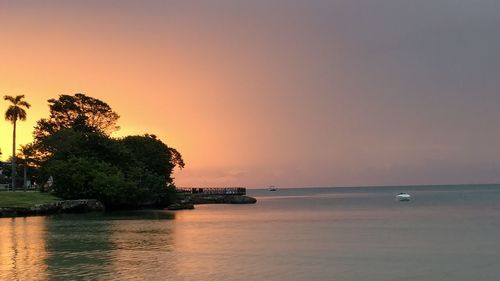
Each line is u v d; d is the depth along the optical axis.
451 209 132.50
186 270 37.12
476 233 66.50
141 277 34.28
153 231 67.56
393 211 124.94
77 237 59.09
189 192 184.50
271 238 59.84
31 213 98.94
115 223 81.56
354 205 167.50
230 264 39.88
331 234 64.88
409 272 37.22
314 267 38.91
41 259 41.75
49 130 156.62
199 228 73.50
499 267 39.41
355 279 34.59
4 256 43.47
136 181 126.06
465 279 34.91
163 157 149.25
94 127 159.12
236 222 86.44
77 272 35.84
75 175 115.88
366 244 53.97
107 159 130.50
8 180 178.50
